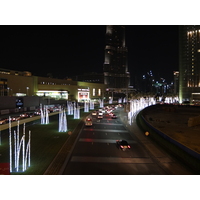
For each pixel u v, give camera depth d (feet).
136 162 101.65
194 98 621.31
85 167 93.40
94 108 446.19
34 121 239.09
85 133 171.83
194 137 172.96
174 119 301.22
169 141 131.23
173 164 99.50
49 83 588.50
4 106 317.63
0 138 145.18
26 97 373.40
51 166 93.35
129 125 219.41
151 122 265.54
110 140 148.15
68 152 115.85
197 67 618.03
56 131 179.11
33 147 126.21
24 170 87.97
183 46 640.99
